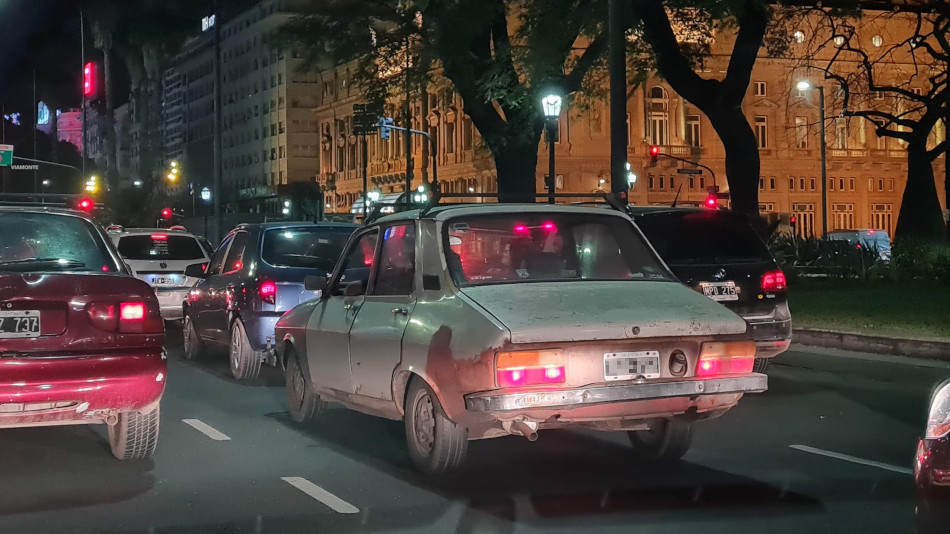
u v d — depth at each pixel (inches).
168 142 5802.2
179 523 257.4
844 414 409.4
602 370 269.1
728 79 994.7
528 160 1090.1
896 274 1072.8
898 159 3164.4
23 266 302.2
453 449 293.1
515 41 1093.1
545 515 260.2
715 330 280.4
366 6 1104.8
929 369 534.0
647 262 318.7
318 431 382.6
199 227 3024.1
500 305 275.9
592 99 1254.3
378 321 319.6
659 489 286.8
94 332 290.0
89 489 293.1
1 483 300.5
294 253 524.7
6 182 5137.8
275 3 4284.0
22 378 279.7
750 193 1015.0
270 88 4416.8
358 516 261.9
